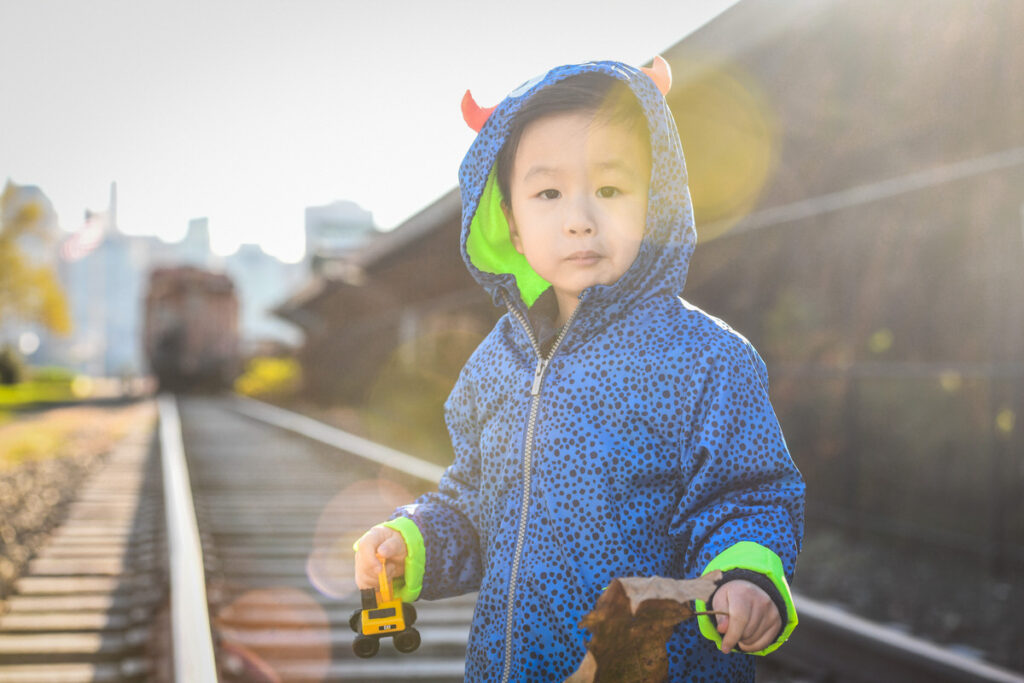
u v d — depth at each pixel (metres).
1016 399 5.83
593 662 0.96
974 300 6.74
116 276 153.25
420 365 19.34
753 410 1.20
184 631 3.29
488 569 1.33
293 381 37.56
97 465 13.22
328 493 10.15
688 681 1.18
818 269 8.28
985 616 4.71
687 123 8.28
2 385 51.22
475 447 1.49
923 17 5.70
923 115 6.90
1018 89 6.02
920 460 6.82
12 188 45.66
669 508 1.22
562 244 1.26
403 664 3.98
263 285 185.00
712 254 9.54
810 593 5.31
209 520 8.25
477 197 1.35
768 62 6.49
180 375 43.88
